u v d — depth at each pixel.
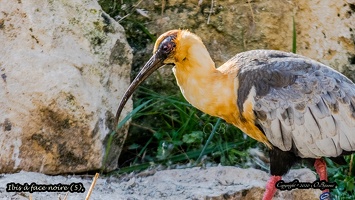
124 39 14.28
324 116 12.20
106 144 13.63
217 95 12.34
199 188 13.11
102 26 14.06
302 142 12.28
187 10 15.47
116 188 13.17
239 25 15.41
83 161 13.41
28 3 13.71
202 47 12.38
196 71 12.33
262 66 12.38
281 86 12.27
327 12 15.22
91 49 13.85
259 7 15.34
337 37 15.22
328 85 12.27
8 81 13.31
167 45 12.34
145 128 14.94
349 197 14.06
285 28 15.34
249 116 12.36
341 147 12.29
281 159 12.52
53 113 13.22
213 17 15.44
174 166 14.38
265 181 13.42
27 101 13.23
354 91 12.38
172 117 15.02
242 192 12.88
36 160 13.25
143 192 13.04
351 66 15.23
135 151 14.88
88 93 13.44
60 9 13.87
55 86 13.25
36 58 13.41
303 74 12.31
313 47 15.29
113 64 14.06
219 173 13.66
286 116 12.22
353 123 12.24
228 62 12.70
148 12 15.48
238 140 14.87
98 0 15.46
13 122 13.20
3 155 13.12
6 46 13.53
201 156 14.48
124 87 14.14
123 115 13.95
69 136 13.30
